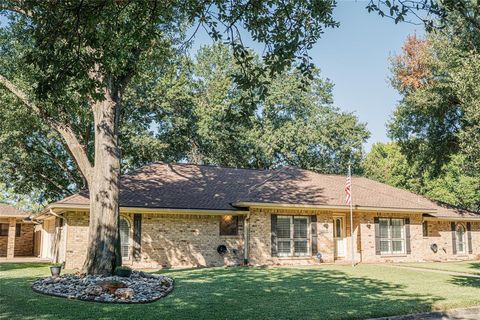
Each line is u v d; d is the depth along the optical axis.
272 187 23.11
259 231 21.34
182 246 20.64
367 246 23.80
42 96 7.07
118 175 14.73
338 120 37.88
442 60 24.33
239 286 13.20
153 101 30.69
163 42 14.71
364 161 44.00
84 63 7.13
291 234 21.92
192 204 21.00
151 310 9.28
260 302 10.41
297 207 21.62
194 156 36.34
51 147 28.62
